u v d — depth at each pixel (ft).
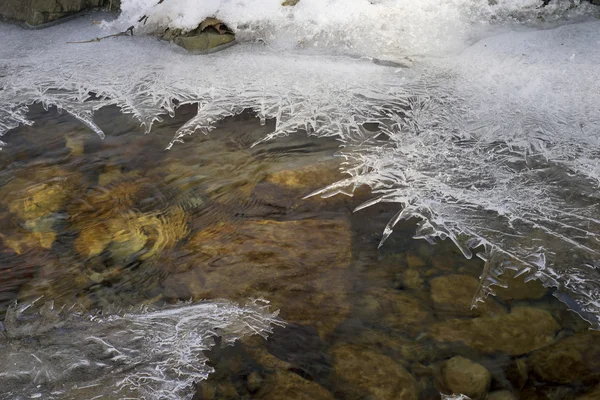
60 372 5.97
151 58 11.73
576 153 8.91
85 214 8.22
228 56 11.60
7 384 5.82
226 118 10.09
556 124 9.43
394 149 9.26
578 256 7.30
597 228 7.65
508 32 11.37
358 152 9.23
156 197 8.51
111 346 6.29
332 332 6.47
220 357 6.17
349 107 10.16
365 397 5.79
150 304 6.86
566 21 11.60
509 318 6.57
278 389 5.86
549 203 8.09
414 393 5.83
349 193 8.43
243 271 7.27
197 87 10.84
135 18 12.67
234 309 6.76
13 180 8.82
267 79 10.91
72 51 12.01
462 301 6.80
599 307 6.68
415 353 6.21
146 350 6.24
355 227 7.87
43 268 7.37
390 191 8.43
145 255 7.55
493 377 5.95
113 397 5.70
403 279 7.11
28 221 8.08
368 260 7.39
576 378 5.92
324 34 11.55
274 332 6.46
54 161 9.20
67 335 6.43
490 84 10.36
